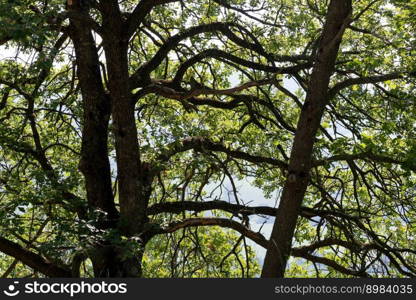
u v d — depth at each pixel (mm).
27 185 13289
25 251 13406
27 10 10586
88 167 14242
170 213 15258
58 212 13383
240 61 17141
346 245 15438
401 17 13898
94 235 11656
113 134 14797
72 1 13383
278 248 12031
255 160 16531
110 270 13188
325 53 12078
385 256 15734
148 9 13758
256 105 19656
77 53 14523
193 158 14633
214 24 16719
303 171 12078
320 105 12109
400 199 15242
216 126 19188
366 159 14805
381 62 13742
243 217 14805
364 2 16375
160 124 17859
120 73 13508
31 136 16406
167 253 19500
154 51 21484
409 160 12516
